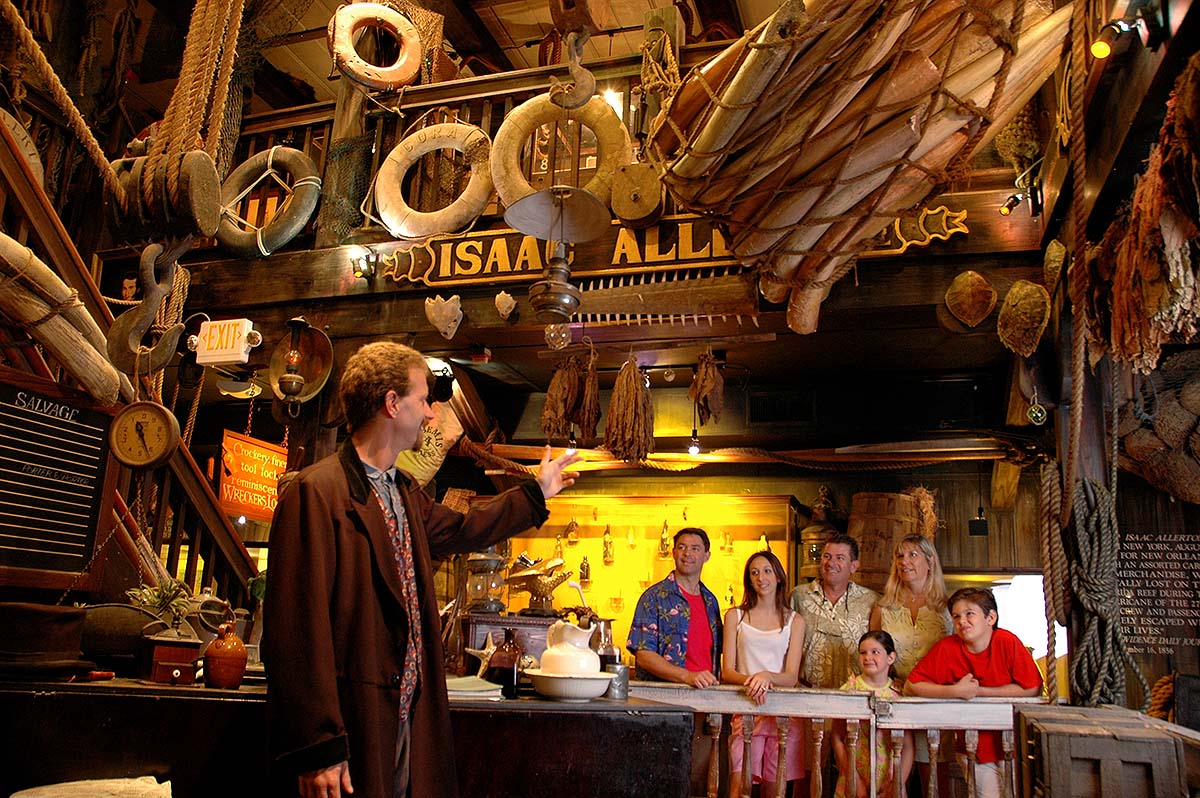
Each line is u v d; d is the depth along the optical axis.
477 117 6.44
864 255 4.77
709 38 7.59
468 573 3.52
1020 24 2.76
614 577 7.34
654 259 5.11
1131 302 2.91
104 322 4.28
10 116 5.91
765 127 3.17
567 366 5.67
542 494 2.73
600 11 3.79
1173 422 5.08
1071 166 3.57
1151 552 5.45
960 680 3.98
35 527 3.72
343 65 5.98
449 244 5.58
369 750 2.03
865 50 2.84
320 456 5.58
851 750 3.87
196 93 3.48
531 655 3.31
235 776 2.37
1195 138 2.26
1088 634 3.36
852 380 6.89
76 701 2.50
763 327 5.24
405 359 2.41
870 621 4.54
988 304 4.50
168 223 3.47
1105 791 2.16
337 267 5.83
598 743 2.54
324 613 2.04
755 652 4.39
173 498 4.83
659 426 7.12
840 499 7.05
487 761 2.50
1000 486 6.52
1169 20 2.43
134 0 8.06
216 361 5.21
